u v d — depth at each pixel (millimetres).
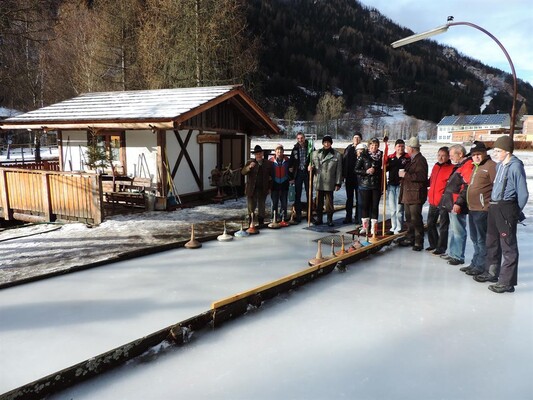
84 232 6539
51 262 4902
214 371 2762
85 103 10266
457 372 2752
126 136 9047
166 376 2713
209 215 8109
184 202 9484
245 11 23016
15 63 18812
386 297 4047
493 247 4379
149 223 7277
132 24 22641
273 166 7176
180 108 8484
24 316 3541
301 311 3713
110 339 3150
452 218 5098
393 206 6535
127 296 3973
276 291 4039
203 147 9961
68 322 3428
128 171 9148
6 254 5266
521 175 4027
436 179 5559
